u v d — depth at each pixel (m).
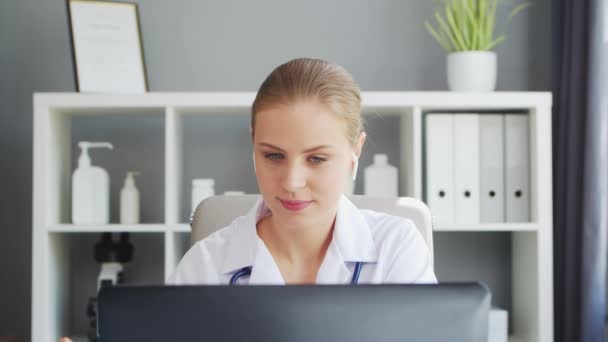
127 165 2.60
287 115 0.77
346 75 0.84
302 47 2.62
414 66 2.61
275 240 1.00
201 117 2.61
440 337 0.60
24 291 2.59
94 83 2.36
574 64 2.27
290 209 0.81
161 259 2.60
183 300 0.60
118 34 2.40
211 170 2.61
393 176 2.37
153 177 2.61
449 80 2.36
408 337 0.60
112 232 2.46
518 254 2.45
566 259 2.30
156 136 2.61
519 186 2.31
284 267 0.99
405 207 1.31
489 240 2.60
